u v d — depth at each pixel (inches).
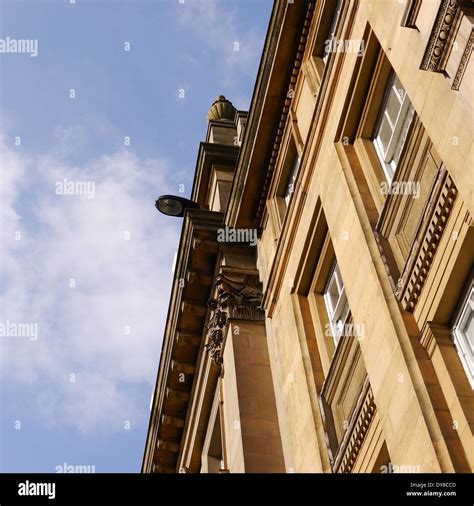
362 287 630.5
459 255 519.2
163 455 1139.3
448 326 539.5
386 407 553.0
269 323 905.5
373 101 726.5
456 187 517.0
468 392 498.3
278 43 900.6
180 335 1043.9
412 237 595.5
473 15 466.0
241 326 927.0
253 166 962.7
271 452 801.6
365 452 601.3
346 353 682.2
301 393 751.1
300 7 887.1
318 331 783.1
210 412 1032.8
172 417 1109.1
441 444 481.4
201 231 1005.2
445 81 513.3
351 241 673.0
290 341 813.2
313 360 764.6
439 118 516.4
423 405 507.2
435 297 540.1
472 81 466.3
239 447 812.6
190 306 1024.9
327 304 798.5
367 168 711.1
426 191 584.7
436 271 542.0
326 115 786.8
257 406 844.0
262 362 893.2
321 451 679.1
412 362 534.3
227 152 1178.0
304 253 817.5
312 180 808.9
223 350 942.4
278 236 917.2
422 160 597.6
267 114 935.0
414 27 525.7
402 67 584.7
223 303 951.0
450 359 519.2
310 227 802.8
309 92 872.9
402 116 679.7
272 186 965.2
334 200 732.0
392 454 536.7
